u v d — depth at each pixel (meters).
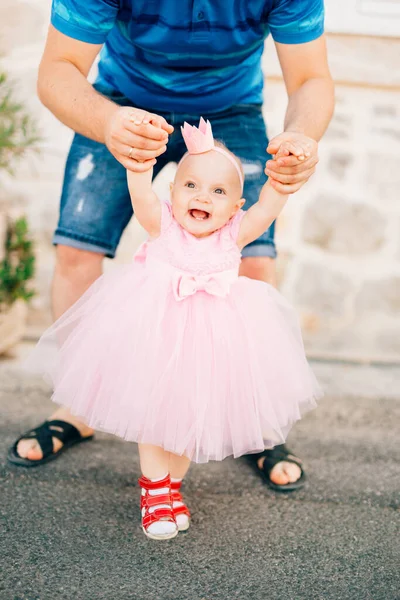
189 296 1.77
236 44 1.90
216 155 1.80
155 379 1.68
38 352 2.00
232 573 1.67
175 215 1.81
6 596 1.51
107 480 2.13
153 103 2.10
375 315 3.84
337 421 2.84
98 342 1.75
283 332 1.87
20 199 3.74
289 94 2.01
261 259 2.15
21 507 1.92
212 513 1.98
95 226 2.19
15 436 2.40
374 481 2.24
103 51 2.20
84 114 1.73
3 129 3.15
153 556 1.73
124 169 2.16
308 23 1.85
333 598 1.58
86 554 1.71
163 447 1.69
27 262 3.35
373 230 3.77
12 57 3.62
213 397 1.71
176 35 1.85
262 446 1.75
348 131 3.70
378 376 3.55
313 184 3.74
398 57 3.59
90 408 1.77
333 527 1.92
